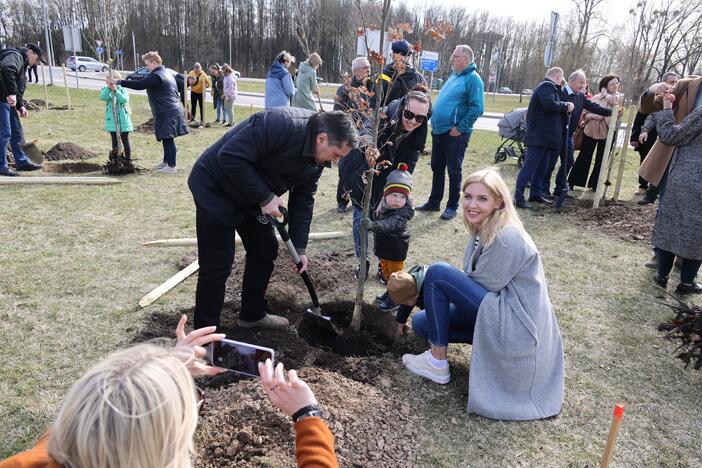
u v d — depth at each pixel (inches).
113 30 415.8
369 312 163.0
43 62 320.2
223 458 97.7
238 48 2593.5
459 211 283.0
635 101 288.8
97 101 745.6
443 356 127.3
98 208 251.1
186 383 47.2
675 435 115.3
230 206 125.0
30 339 137.9
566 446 110.0
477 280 119.5
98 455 41.6
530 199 307.6
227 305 161.6
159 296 164.6
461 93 248.8
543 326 114.8
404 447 105.9
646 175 217.9
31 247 199.2
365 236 141.5
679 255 175.5
